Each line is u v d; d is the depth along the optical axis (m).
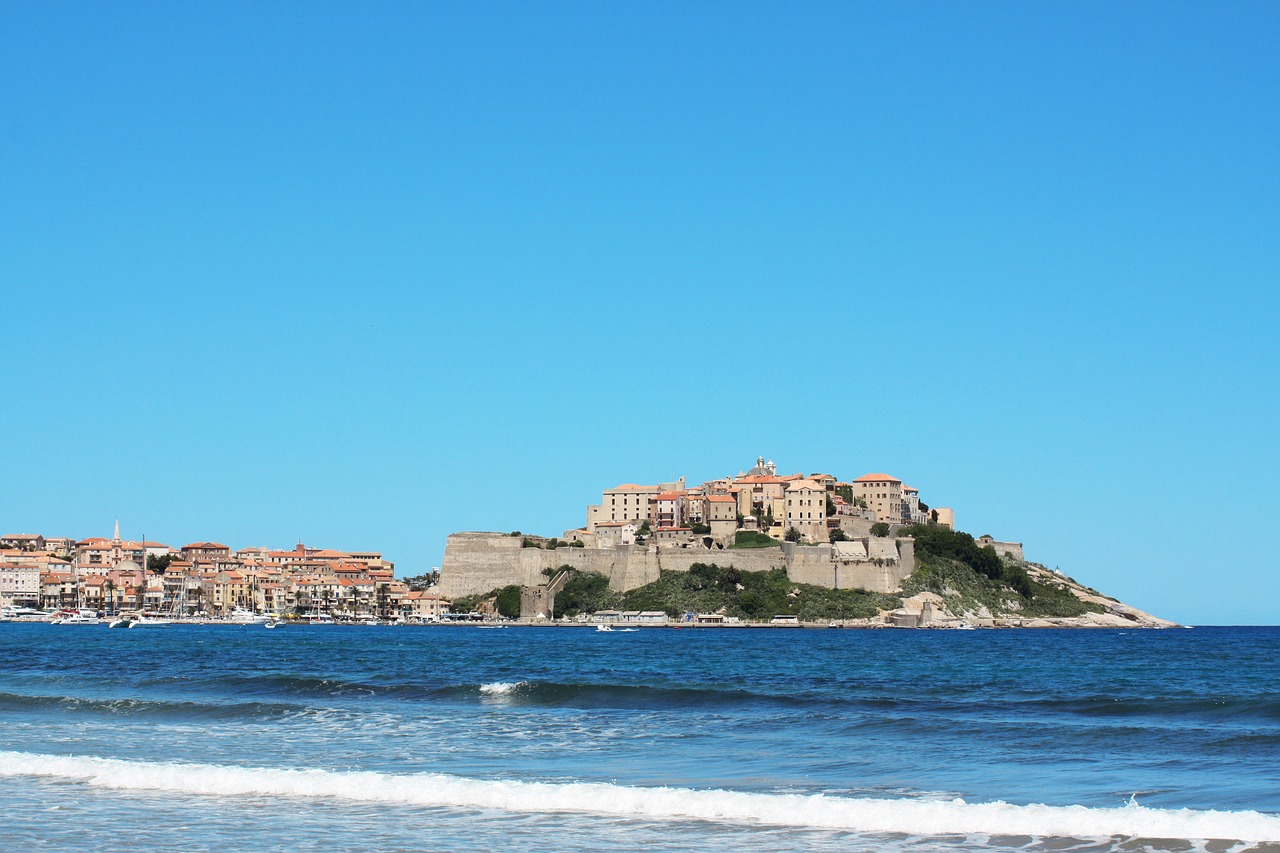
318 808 52.22
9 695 90.69
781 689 104.00
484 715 83.44
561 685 97.06
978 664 156.75
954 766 62.41
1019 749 67.56
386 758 65.75
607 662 158.00
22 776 59.12
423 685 100.62
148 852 45.16
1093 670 141.88
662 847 45.69
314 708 85.06
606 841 46.62
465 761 64.75
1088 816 47.97
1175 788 55.91
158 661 150.50
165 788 56.19
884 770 61.44
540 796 53.47
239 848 45.75
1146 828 46.41
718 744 70.25
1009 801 53.56
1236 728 73.62
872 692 100.06
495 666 145.38
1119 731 72.25
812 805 50.88
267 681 103.56
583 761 64.69
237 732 75.69
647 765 63.31
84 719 81.81
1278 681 119.75
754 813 50.19
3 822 49.97
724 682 114.25
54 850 45.53
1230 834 45.28
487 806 52.19
